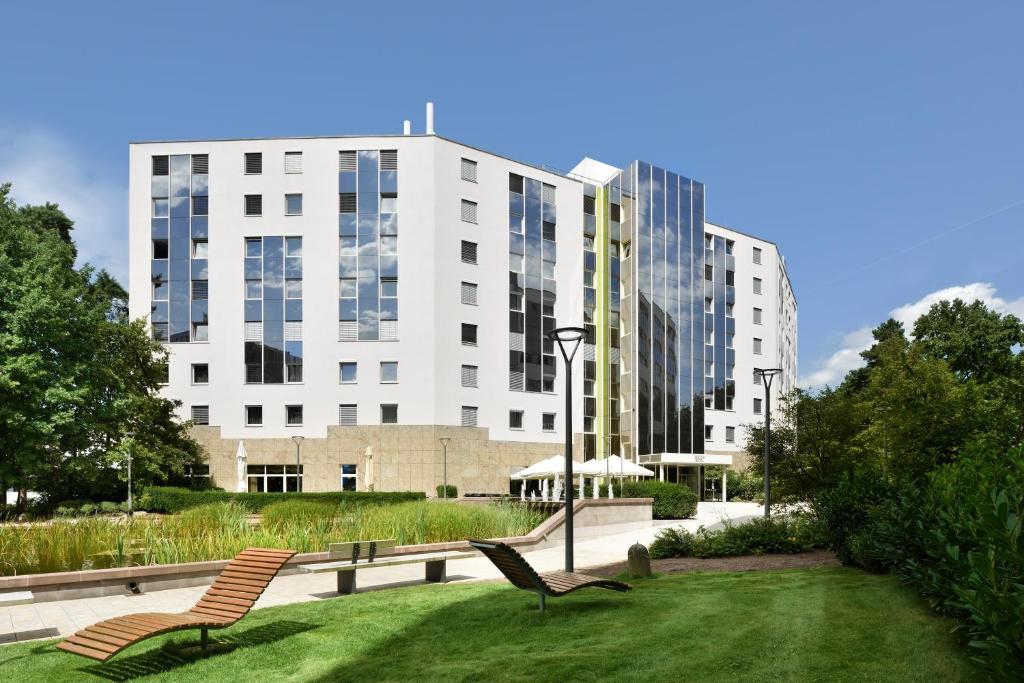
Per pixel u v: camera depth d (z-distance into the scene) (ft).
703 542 50.37
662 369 174.40
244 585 27.58
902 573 31.01
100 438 109.91
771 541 49.06
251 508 115.44
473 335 148.77
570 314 164.76
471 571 49.06
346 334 143.23
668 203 181.16
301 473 140.05
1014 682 13.99
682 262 182.19
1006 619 14.12
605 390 170.71
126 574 41.24
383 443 140.15
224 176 146.20
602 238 175.11
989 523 14.02
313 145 146.51
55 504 113.09
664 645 22.95
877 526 35.86
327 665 23.68
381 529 58.44
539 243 161.48
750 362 197.26
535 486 150.71
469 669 21.88
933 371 64.13
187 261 144.87
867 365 197.88
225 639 27.55
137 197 146.20
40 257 99.14
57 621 33.78
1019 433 51.39
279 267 144.77
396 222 145.07
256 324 143.64
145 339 128.77
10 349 92.48
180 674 23.36
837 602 28.40
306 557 47.47
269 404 141.90
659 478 167.32
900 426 57.16
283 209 145.48
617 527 82.74
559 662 21.80
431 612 31.58
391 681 21.35
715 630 24.62
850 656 20.54
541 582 29.60
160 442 127.03
